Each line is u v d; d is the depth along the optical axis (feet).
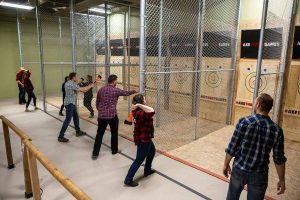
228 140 18.79
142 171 13.56
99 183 12.24
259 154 7.32
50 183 12.24
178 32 24.17
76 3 27.68
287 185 12.41
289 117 19.04
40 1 27.45
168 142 18.21
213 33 23.32
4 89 35.73
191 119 24.72
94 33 33.06
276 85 18.90
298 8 17.53
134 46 32.12
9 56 35.53
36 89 39.04
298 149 17.53
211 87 24.12
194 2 22.90
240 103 22.26
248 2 20.61
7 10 32.60
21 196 11.18
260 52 11.27
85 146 17.21
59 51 40.16
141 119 11.51
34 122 23.17
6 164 14.26
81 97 34.27
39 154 8.46
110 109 14.76
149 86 23.52
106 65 27.66
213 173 13.33
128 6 28.66
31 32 37.01
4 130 13.17
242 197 11.09
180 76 25.66
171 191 11.62
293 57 18.22
